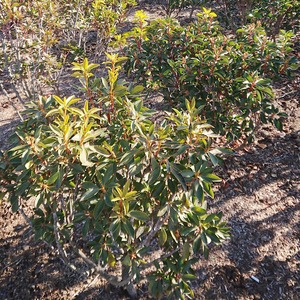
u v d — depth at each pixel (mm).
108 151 1857
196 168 1749
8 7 3504
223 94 3283
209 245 3104
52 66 4383
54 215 1964
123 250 2426
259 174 3803
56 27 4594
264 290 2736
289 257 2969
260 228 3234
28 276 2891
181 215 1909
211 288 2762
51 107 2107
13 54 4125
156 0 9102
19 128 2145
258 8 5066
